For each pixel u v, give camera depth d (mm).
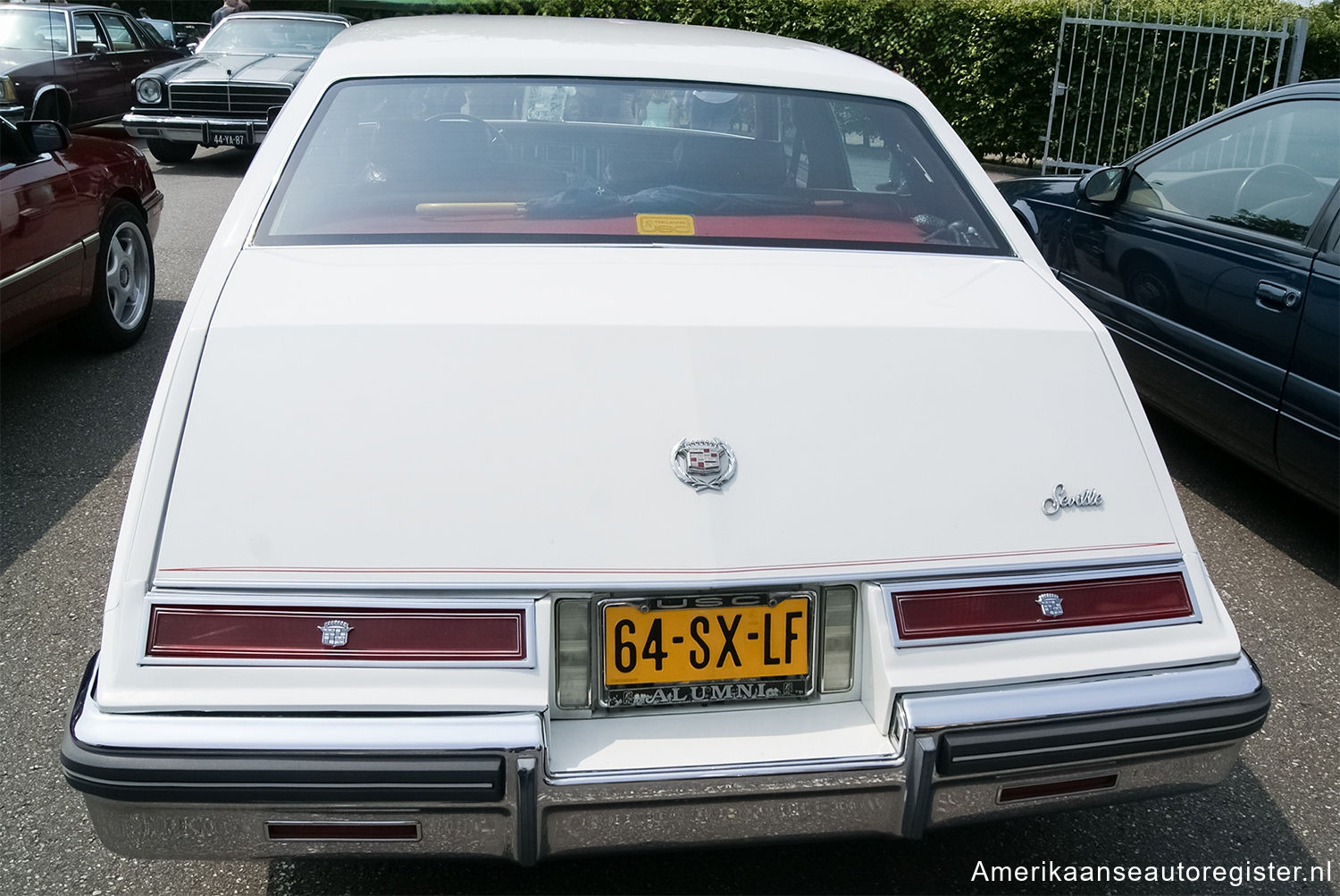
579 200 2486
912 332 2098
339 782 1680
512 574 1773
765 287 2213
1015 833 2514
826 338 2047
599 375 1927
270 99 10875
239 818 1714
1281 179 4070
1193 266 4293
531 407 1883
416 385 1894
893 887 2322
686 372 1948
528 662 1754
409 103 2623
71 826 2408
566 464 1841
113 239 5430
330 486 1801
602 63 2746
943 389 2027
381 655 1731
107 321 5402
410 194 2436
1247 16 12031
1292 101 4188
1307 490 3887
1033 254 2602
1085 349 2154
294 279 2117
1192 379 4301
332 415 1858
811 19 14258
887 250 2500
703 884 2301
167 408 1854
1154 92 12625
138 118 10844
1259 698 1958
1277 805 2637
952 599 1876
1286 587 3744
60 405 4848
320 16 12375
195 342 1924
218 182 10531
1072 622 1916
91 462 4285
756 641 1859
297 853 1761
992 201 2705
